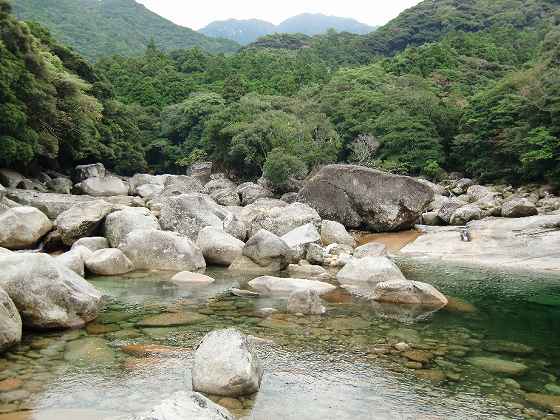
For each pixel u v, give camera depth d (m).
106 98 54.72
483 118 44.88
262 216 20.70
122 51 143.75
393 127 50.78
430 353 8.34
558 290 14.06
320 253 16.97
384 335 9.27
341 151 57.22
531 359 8.16
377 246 18.09
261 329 9.34
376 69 82.81
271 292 12.52
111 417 5.66
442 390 6.81
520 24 115.50
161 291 12.24
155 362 7.46
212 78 93.12
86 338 8.46
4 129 29.73
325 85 72.38
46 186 36.69
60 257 13.37
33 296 8.67
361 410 6.13
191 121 71.00
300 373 7.26
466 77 74.75
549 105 38.31
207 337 7.08
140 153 62.19
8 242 15.56
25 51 31.59
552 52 49.81
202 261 15.60
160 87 84.00
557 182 35.97
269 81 87.25
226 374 6.43
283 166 41.56
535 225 21.95
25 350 7.79
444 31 120.06
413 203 25.12
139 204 28.31
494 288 14.29
